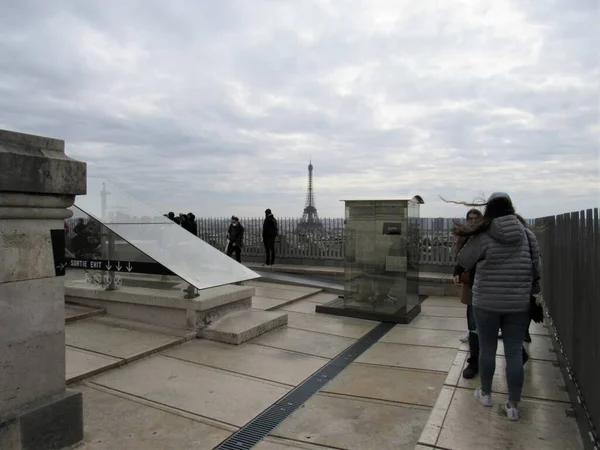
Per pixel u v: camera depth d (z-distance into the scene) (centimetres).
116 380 470
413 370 521
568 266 473
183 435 355
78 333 618
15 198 284
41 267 308
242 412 400
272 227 1470
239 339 609
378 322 765
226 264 777
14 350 290
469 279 457
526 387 418
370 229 803
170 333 627
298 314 823
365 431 368
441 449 299
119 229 727
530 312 368
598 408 289
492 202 369
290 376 496
